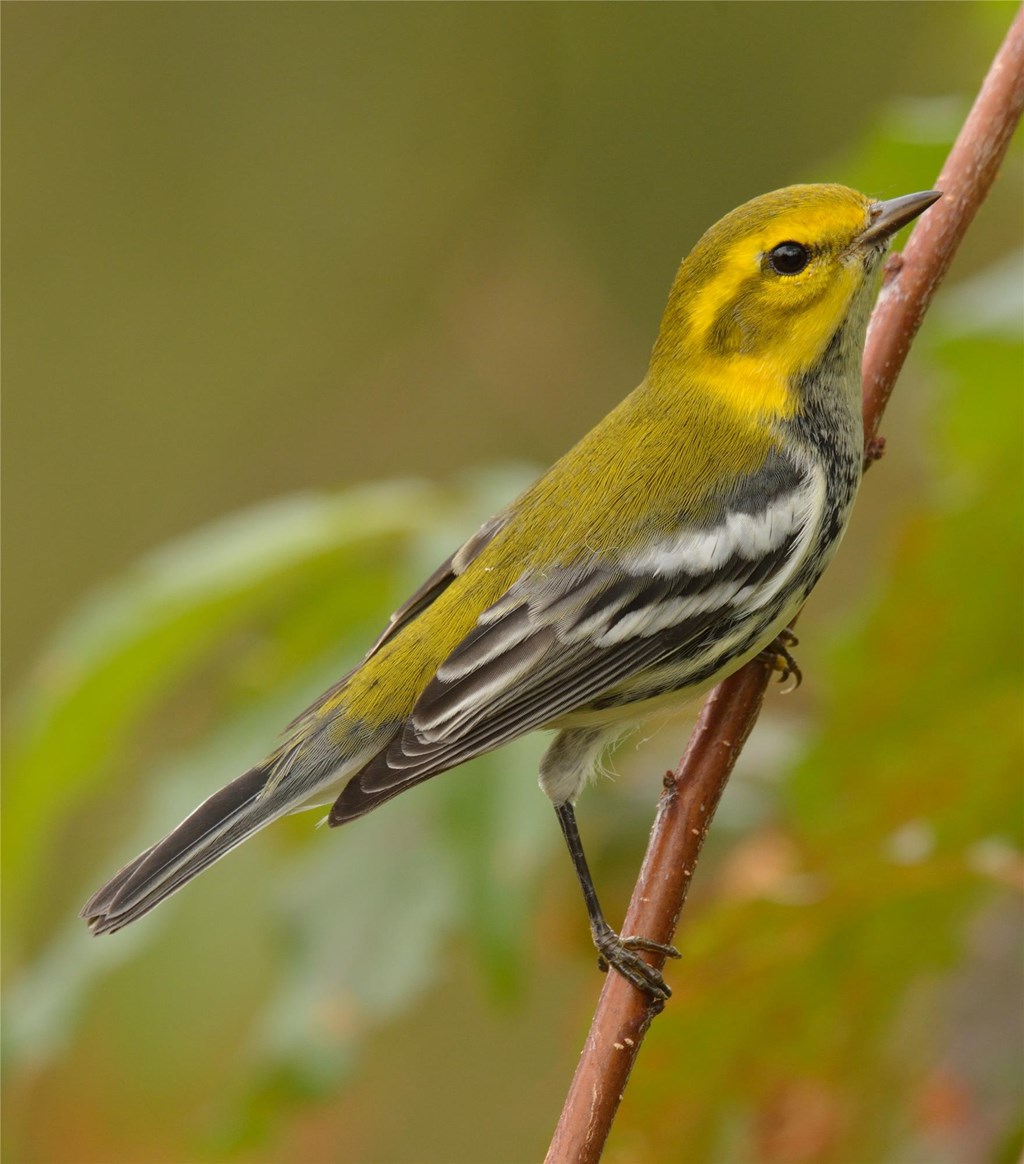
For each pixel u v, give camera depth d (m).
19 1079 10.59
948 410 9.59
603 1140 6.96
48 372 18.98
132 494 18.70
